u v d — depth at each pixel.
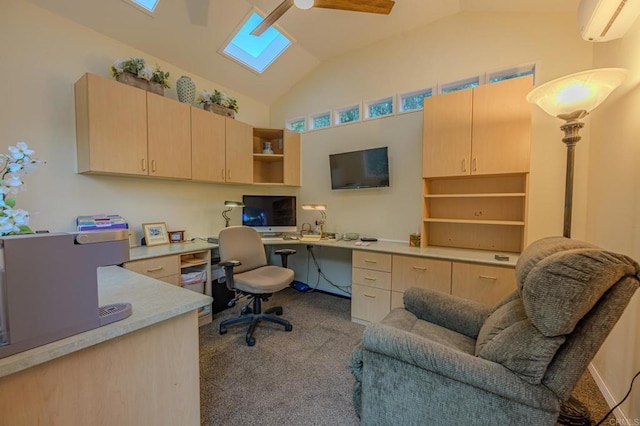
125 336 1.01
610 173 1.86
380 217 3.39
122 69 2.51
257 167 4.07
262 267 2.96
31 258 0.77
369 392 1.35
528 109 2.29
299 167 4.05
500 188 2.69
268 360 2.16
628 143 1.63
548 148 2.46
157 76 2.69
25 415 0.80
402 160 3.22
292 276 2.72
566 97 1.71
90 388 0.93
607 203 1.89
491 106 2.42
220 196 3.73
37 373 0.82
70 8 2.31
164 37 2.82
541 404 0.97
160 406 1.12
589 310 0.96
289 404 1.69
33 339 0.78
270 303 3.45
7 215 0.99
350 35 3.24
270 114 4.37
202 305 1.21
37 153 2.24
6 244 0.73
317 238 3.46
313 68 3.90
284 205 3.79
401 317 1.77
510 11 2.59
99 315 0.94
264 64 3.66
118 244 0.96
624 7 1.45
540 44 2.49
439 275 2.45
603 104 2.00
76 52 2.43
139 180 2.90
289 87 4.14
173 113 2.81
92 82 2.26
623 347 1.57
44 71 2.27
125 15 2.50
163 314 1.08
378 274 2.77
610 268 0.91
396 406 1.27
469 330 1.67
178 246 2.90
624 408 1.53
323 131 3.83
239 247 2.78
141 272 2.39
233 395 1.76
